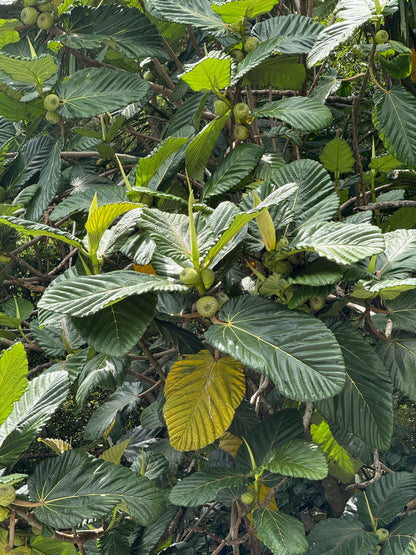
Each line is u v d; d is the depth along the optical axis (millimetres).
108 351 1716
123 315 1746
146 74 3438
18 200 2582
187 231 1794
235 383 2006
